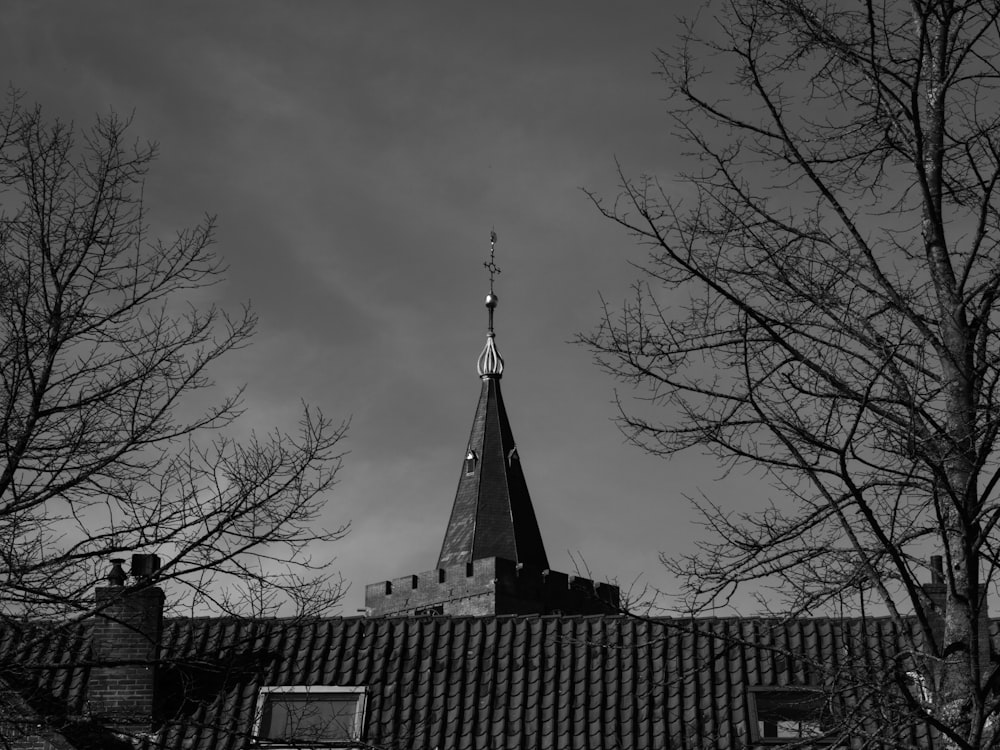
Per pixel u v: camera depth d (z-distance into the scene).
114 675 19.06
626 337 10.38
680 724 19.47
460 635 21.50
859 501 9.30
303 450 12.30
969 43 10.16
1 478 11.23
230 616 12.11
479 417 75.62
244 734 13.02
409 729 19.98
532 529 72.44
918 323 9.82
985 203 9.83
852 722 9.61
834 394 9.78
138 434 11.73
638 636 20.95
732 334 10.23
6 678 11.58
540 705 20.19
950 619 9.64
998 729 9.43
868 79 10.40
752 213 10.41
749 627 20.53
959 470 9.62
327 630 21.53
